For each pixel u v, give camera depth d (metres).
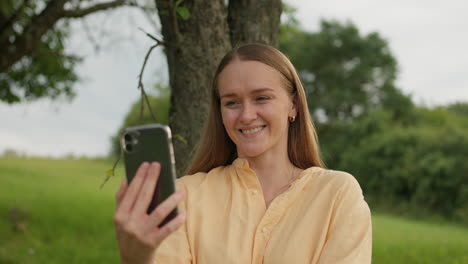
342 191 1.74
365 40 34.56
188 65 2.82
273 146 1.89
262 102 1.77
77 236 9.82
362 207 1.72
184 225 1.77
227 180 1.91
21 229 9.76
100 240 9.53
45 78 6.95
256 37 2.93
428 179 20.55
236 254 1.66
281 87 1.81
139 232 1.23
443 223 19.08
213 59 2.83
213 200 1.84
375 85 34.72
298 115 1.98
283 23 4.32
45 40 5.72
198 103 2.82
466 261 7.93
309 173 1.82
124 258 1.27
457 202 19.78
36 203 12.88
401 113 33.69
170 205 1.25
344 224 1.67
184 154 2.84
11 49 4.52
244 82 1.75
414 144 22.67
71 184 19.23
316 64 34.97
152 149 1.36
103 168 29.22
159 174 1.33
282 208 1.74
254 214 1.77
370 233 1.70
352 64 34.94
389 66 34.88
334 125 32.53
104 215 11.91
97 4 3.90
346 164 24.97
